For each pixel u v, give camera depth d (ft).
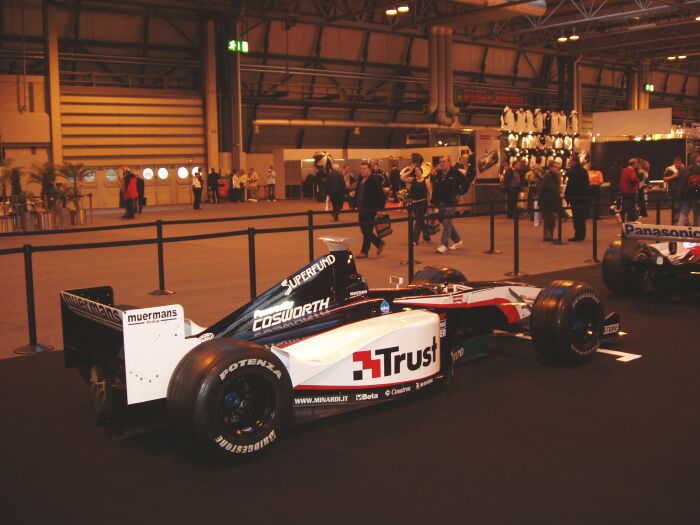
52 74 88.38
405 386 16.76
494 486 12.78
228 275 36.78
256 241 53.16
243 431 13.96
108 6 92.07
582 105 149.89
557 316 19.42
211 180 100.58
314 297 16.85
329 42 112.57
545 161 85.30
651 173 91.15
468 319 20.71
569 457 13.97
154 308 13.99
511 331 21.26
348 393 15.85
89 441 15.20
